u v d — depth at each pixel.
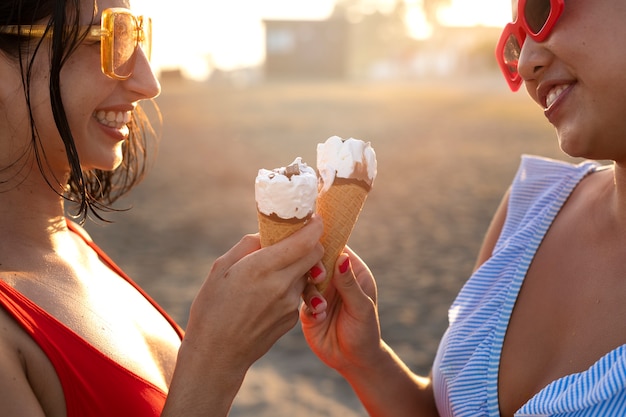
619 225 1.88
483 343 2.04
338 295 2.20
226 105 37.69
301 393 5.34
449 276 8.29
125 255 9.14
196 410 1.74
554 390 1.69
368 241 9.97
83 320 1.85
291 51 77.44
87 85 1.84
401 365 2.33
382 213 11.84
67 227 2.22
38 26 1.78
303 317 2.22
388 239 10.07
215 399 1.75
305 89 55.94
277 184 1.71
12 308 1.66
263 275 1.73
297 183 1.72
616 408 1.59
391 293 7.68
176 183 14.64
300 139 22.66
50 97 1.79
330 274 1.98
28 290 1.80
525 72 1.81
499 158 18.17
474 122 28.39
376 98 44.25
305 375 5.72
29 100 1.80
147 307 2.24
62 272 1.94
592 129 1.71
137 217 11.29
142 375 1.88
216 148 20.41
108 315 1.96
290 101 40.97
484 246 2.46
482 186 14.27
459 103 40.12
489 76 85.44
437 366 2.24
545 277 2.01
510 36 2.01
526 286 2.05
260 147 20.69
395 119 29.66
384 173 16.08
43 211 1.96
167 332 2.21
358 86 61.78
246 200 13.01
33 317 1.69
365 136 23.50
